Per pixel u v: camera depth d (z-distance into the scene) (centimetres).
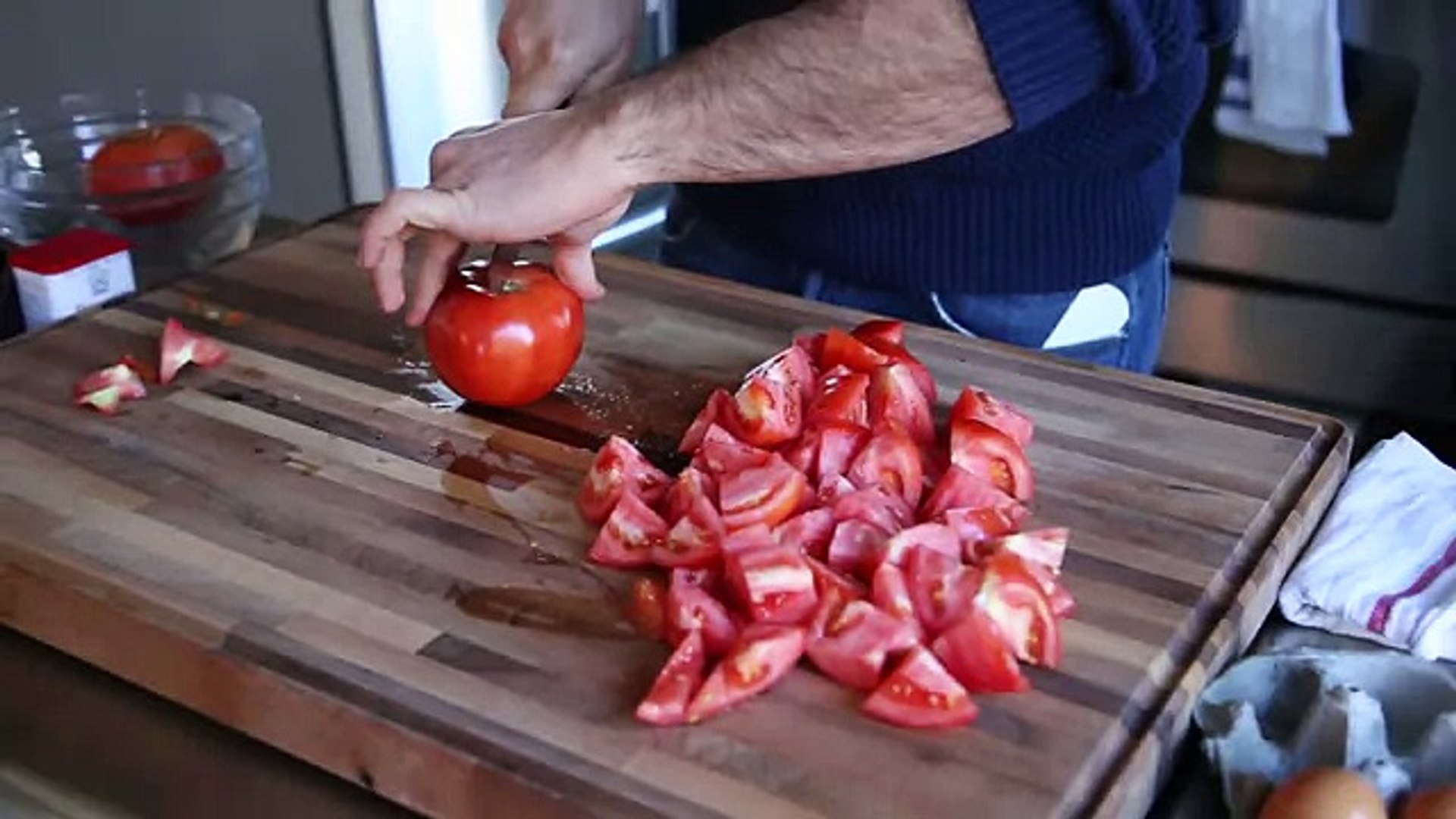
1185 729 75
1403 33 152
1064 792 68
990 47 81
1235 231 169
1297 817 64
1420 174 158
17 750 78
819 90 84
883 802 67
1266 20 155
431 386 103
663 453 95
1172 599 80
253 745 78
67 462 93
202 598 80
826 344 98
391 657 76
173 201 127
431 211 89
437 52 147
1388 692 76
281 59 161
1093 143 106
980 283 110
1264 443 95
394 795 73
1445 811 64
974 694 73
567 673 75
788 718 72
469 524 87
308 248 122
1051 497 89
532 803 68
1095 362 112
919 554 78
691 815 66
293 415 99
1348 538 86
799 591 77
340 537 86
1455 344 165
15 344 107
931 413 97
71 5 176
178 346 103
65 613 81
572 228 95
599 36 108
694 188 121
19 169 132
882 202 108
